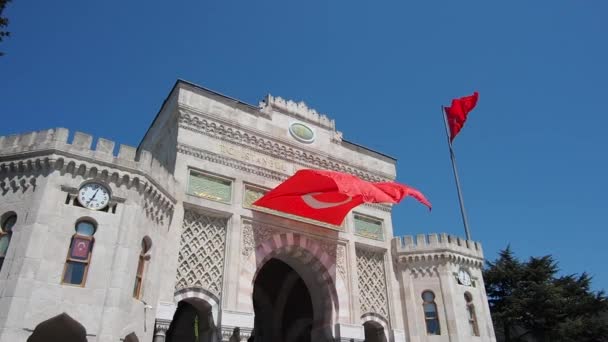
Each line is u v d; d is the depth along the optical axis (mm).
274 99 29906
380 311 28953
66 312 16891
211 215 24625
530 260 47406
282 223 26484
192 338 29359
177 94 26094
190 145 25125
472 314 30516
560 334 40656
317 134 31016
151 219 21109
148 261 20531
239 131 27234
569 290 45938
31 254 16906
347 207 26312
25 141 19328
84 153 19344
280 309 33969
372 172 32750
